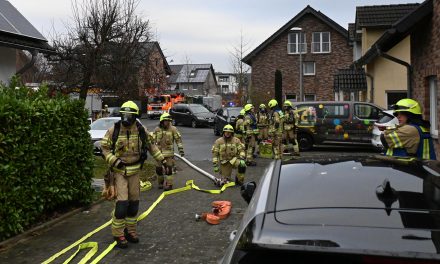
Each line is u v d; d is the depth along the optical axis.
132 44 16.38
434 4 10.45
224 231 6.62
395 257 2.07
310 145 17.19
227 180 10.47
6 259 5.41
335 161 3.44
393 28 11.02
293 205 2.66
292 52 37.88
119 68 15.65
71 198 7.46
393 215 2.47
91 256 5.50
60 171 7.20
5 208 5.82
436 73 10.37
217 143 10.40
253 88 38.28
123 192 5.90
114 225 5.90
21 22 12.55
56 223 7.04
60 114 7.19
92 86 15.48
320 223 2.40
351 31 29.56
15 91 7.17
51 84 15.44
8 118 5.86
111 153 5.91
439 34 10.05
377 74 19.61
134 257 5.54
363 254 2.09
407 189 2.82
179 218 7.44
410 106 5.41
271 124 14.62
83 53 15.12
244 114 13.91
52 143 6.94
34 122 6.48
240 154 10.30
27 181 6.32
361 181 2.95
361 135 16.72
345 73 24.91
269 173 3.34
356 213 2.50
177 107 34.62
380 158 3.54
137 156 6.03
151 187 10.28
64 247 5.89
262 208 2.69
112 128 6.03
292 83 37.84
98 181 10.69
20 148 6.11
